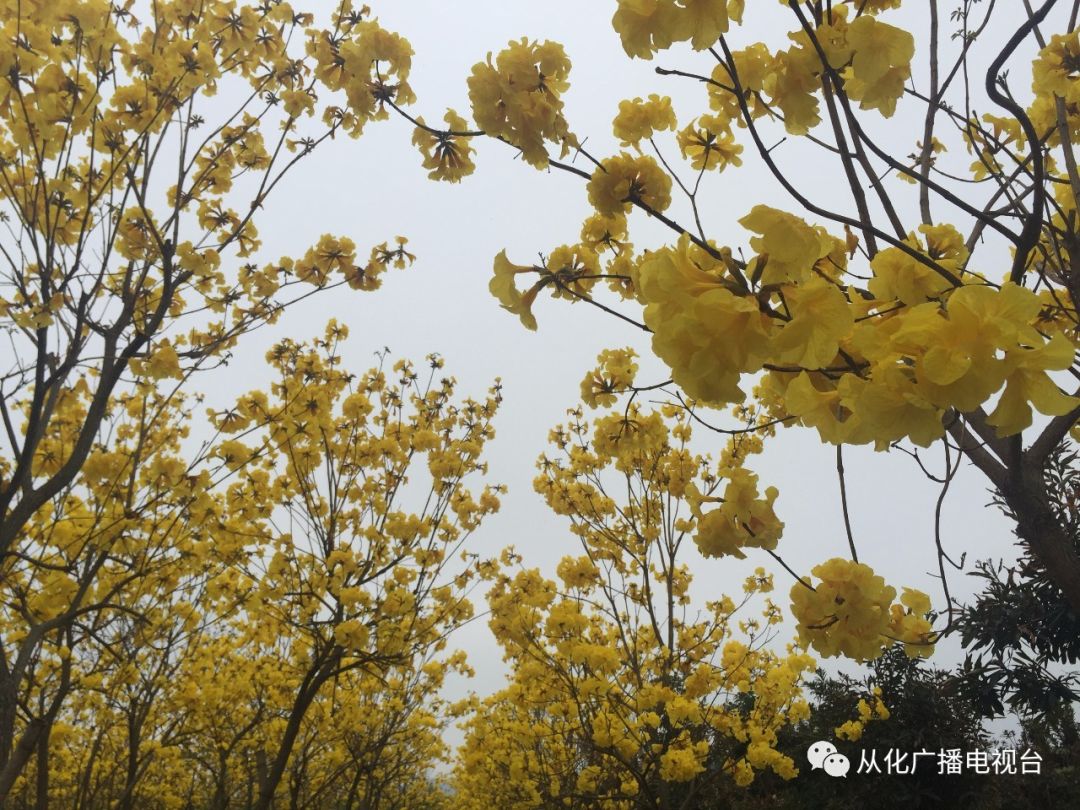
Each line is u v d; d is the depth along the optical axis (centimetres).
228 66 424
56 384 376
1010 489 176
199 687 673
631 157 139
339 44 194
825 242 89
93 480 423
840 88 126
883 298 94
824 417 101
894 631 160
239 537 571
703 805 734
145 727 719
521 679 664
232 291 446
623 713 589
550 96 139
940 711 814
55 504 432
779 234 83
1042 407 78
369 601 566
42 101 347
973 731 816
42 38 342
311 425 607
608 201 139
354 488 632
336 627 545
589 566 644
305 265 467
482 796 909
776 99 135
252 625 719
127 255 389
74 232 391
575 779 654
